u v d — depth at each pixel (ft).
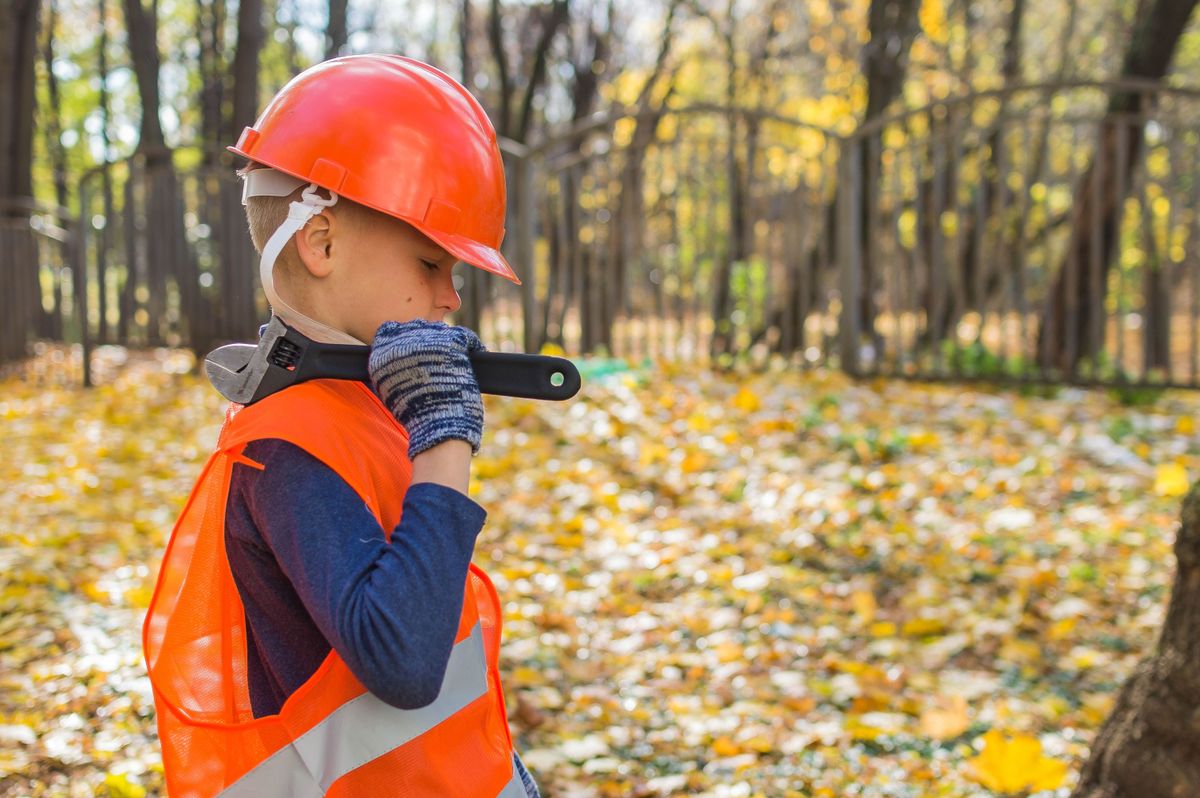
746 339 29.91
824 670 12.96
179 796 4.10
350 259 4.11
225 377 4.07
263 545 3.96
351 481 3.87
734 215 30.07
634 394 25.23
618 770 10.50
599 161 35.01
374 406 4.27
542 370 4.07
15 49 42.19
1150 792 8.25
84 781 9.61
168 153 33.53
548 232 32.09
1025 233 29.50
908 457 21.16
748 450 21.24
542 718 11.30
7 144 42.37
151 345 34.06
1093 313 28.55
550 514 18.13
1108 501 18.92
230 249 33.19
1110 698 12.22
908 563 16.08
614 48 51.44
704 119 55.11
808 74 53.98
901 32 38.32
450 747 4.09
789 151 29.84
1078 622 14.28
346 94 4.12
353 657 3.54
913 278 29.37
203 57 53.83
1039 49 61.41
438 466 3.79
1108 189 30.07
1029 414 25.36
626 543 16.89
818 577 15.75
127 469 21.63
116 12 69.36
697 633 13.96
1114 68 53.78
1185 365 45.96
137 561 15.67
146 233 33.71
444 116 4.21
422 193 4.09
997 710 11.82
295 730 3.94
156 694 4.09
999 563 16.16
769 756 10.87
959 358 29.32
